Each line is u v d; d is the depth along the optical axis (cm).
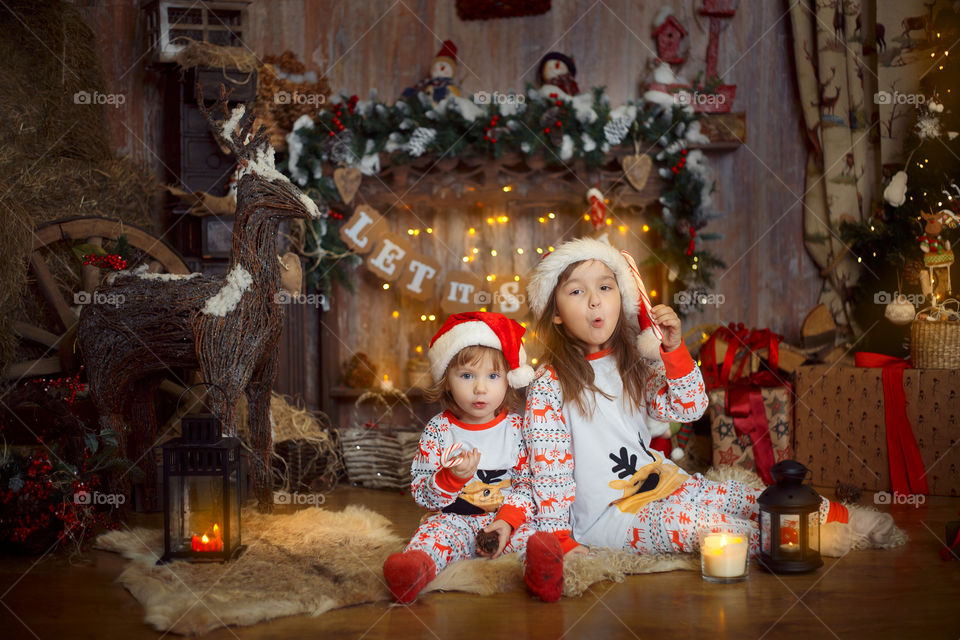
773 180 454
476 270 440
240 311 289
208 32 401
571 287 256
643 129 412
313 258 411
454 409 256
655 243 439
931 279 364
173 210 400
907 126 425
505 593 226
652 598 221
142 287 298
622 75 450
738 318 454
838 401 364
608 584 233
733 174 455
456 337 248
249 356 291
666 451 375
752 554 249
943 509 320
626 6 449
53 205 377
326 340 418
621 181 420
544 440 248
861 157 435
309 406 420
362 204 412
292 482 363
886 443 352
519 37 446
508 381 252
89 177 393
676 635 195
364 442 378
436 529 241
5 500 268
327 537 279
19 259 346
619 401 256
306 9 439
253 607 209
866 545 264
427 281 418
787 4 449
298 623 206
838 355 402
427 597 224
